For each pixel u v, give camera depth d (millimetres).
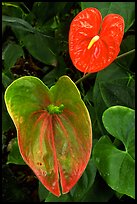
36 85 822
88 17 833
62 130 828
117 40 815
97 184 1014
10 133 1146
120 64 1034
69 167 810
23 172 1189
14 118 788
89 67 821
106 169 878
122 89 983
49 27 1112
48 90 841
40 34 1054
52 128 830
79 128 816
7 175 1167
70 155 814
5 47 1121
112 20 829
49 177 797
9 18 1024
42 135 819
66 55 1123
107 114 900
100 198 1009
